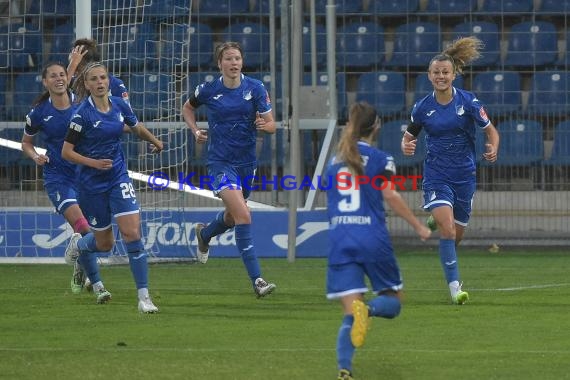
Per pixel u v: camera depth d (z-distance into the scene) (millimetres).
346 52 56219
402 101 53969
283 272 39594
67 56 53094
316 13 56594
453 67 30672
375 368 20719
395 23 57312
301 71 47094
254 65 55500
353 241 19484
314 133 50844
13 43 53375
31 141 32375
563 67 56375
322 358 21766
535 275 38938
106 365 21047
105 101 28906
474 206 49969
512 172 51062
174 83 44312
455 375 20016
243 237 31891
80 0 39750
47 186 32531
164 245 42875
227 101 31781
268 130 31766
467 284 35938
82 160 28328
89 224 29797
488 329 25656
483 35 56281
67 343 23766
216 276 38844
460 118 30703
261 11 55250
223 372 20328
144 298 28875
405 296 32438
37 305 30609
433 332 25203
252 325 26484
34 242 43188
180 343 23719
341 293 19406
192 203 49562
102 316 28188
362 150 19953
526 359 21594
